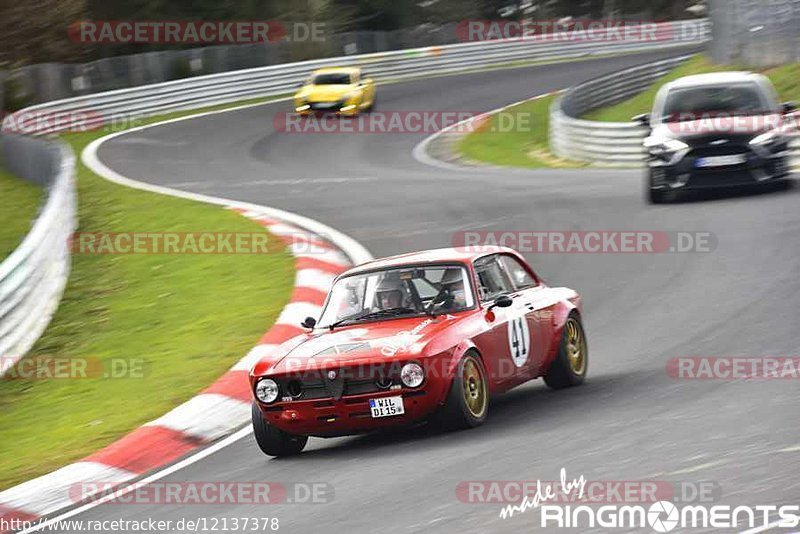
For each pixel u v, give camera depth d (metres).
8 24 163.00
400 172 94.81
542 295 35.19
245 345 44.41
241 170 101.94
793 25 107.75
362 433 30.39
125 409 38.38
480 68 181.38
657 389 32.12
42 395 43.41
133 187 93.56
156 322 51.94
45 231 57.00
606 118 116.56
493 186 80.12
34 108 128.12
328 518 23.75
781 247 50.47
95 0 180.38
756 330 38.22
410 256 34.41
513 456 26.31
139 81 157.25
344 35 188.88
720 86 67.06
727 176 62.56
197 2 186.50
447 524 21.83
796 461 22.77
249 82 157.00
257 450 32.06
